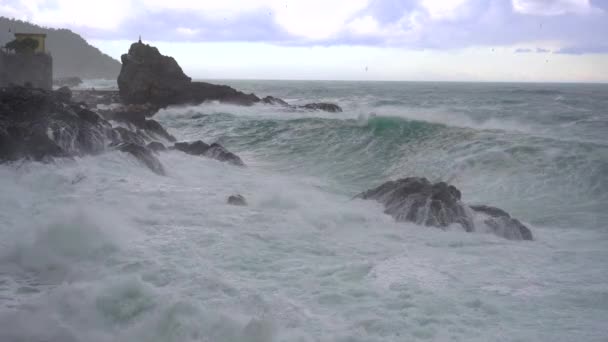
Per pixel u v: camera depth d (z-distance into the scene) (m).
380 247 9.76
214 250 9.15
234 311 6.75
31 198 11.91
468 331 6.36
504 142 19.48
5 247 8.96
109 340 6.22
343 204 12.70
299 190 14.91
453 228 11.04
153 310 6.68
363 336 6.20
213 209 11.84
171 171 16.77
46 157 14.76
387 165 19.39
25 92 20.42
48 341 6.16
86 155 16.89
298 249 9.45
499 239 10.54
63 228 9.13
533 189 15.33
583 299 7.44
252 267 8.46
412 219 11.41
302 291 7.51
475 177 16.86
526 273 8.51
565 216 12.88
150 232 10.09
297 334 6.19
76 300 6.96
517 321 6.69
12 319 6.56
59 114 18.64
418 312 6.84
